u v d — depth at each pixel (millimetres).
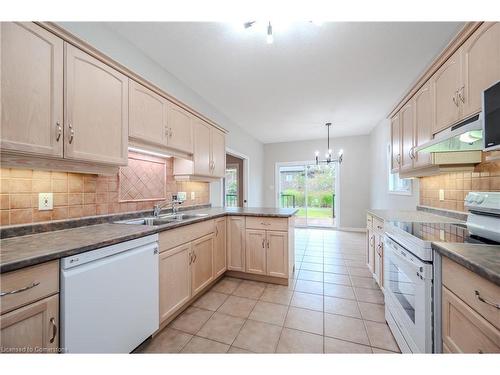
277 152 6484
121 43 1988
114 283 1286
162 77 2480
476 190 1746
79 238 1275
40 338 967
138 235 1445
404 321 1414
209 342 1592
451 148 1637
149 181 2324
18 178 1317
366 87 2963
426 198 2588
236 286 2529
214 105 3607
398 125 2549
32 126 1146
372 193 5289
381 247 2188
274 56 2277
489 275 760
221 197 3920
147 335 1516
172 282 1810
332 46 2109
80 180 1664
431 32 1904
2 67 1047
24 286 914
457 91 1475
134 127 1773
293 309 2031
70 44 1328
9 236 1264
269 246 2580
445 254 1037
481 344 839
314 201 6262
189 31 1920
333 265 3199
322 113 4004
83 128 1393
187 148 2449
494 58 1173
